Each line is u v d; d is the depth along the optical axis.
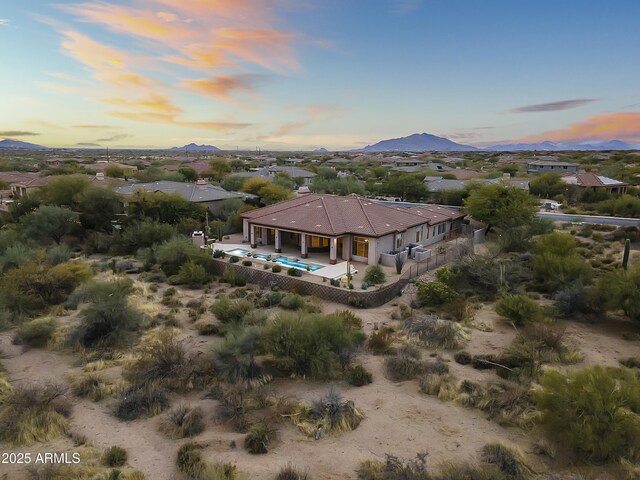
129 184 62.09
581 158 160.25
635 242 39.94
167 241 39.72
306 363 18.89
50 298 27.78
